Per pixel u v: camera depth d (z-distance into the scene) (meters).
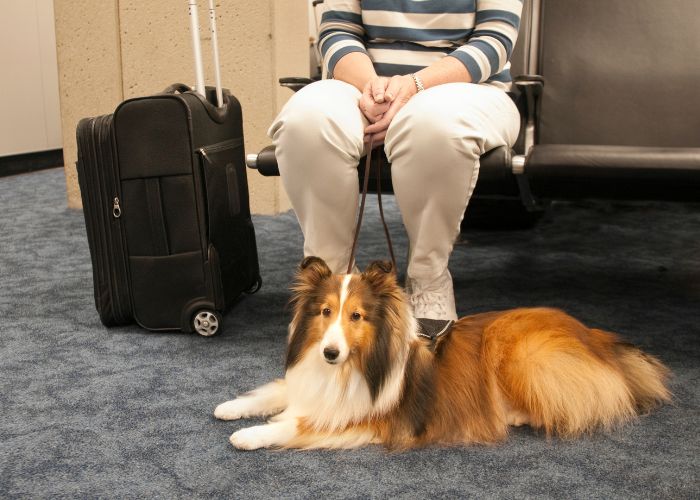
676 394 1.85
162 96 2.16
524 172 2.10
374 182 2.22
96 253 2.30
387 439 1.57
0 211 4.31
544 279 2.94
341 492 1.41
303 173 1.99
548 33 2.87
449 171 1.90
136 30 4.07
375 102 2.04
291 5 3.97
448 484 1.44
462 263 3.19
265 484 1.44
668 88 2.76
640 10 2.77
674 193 2.07
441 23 2.27
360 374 1.55
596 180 2.07
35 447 1.60
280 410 1.75
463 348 1.68
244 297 2.69
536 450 1.57
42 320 2.45
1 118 5.66
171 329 2.31
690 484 1.44
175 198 2.20
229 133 2.45
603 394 1.62
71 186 4.39
